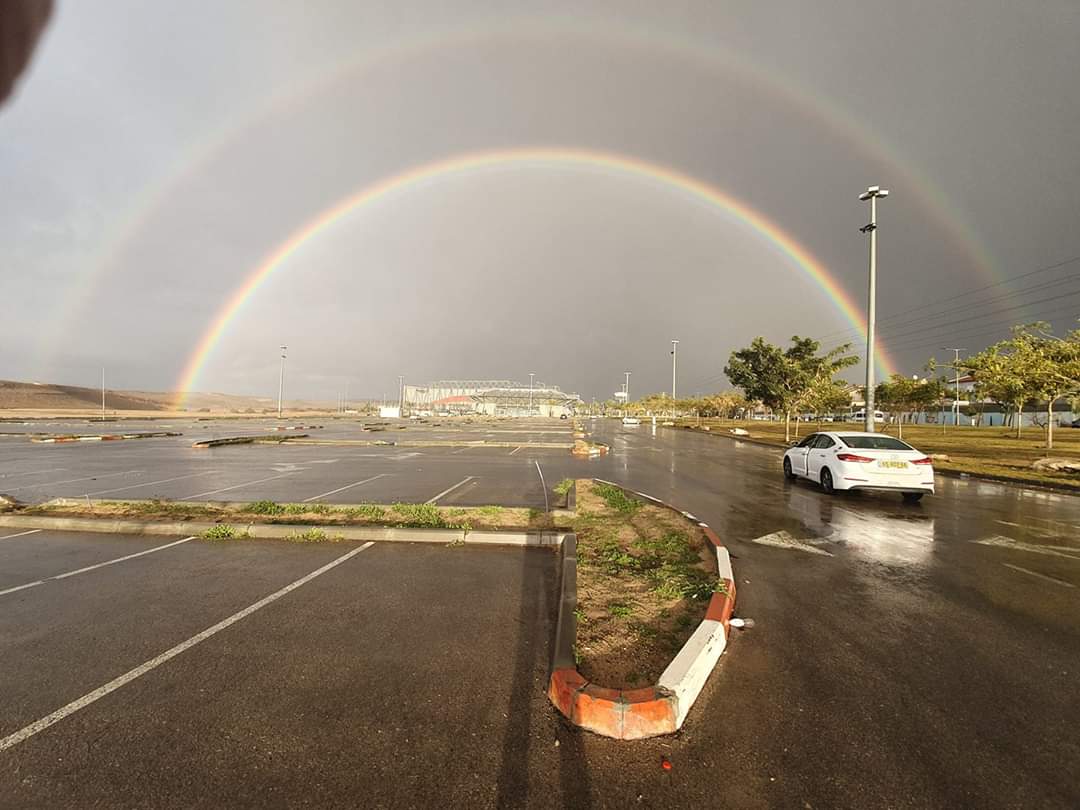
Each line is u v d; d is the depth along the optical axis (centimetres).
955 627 471
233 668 384
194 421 6500
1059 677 383
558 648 374
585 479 1357
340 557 668
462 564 640
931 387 3456
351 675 374
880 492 1273
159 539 754
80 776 272
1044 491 1341
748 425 6519
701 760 287
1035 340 1997
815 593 558
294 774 273
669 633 425
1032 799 260
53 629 452
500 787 265
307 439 3144
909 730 316
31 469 1606
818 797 260
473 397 15900
